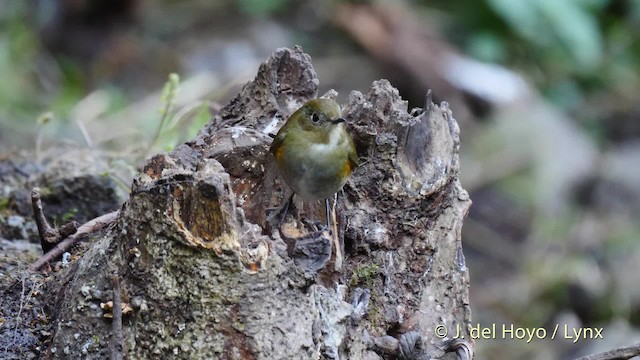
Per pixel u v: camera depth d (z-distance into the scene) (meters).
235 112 7.64
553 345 14.80
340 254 6.63
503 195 19.14
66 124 14.47
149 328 6.07
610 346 14.46
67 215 8.97
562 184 19.58
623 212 19.27
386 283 7.02
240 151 7.00
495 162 19.89
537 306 15.98
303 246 6.35
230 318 5.95
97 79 19.72
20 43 18.64
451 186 7.30
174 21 22.45
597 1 22.30
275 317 5.99
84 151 10.12
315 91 7.63
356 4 22.53
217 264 5.95
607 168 20.31
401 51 21.05
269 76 7.53
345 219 7.00
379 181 7.07
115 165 9.66
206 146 7.01
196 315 5.98
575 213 19.09
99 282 6.34
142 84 19.75
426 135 7.21
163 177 6.00
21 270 7.38
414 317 7.10
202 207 5.93
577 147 20.48
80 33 21.00
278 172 7.08
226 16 22.89
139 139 12.60
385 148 7.06
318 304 6.28
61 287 6.93
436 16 23.25
